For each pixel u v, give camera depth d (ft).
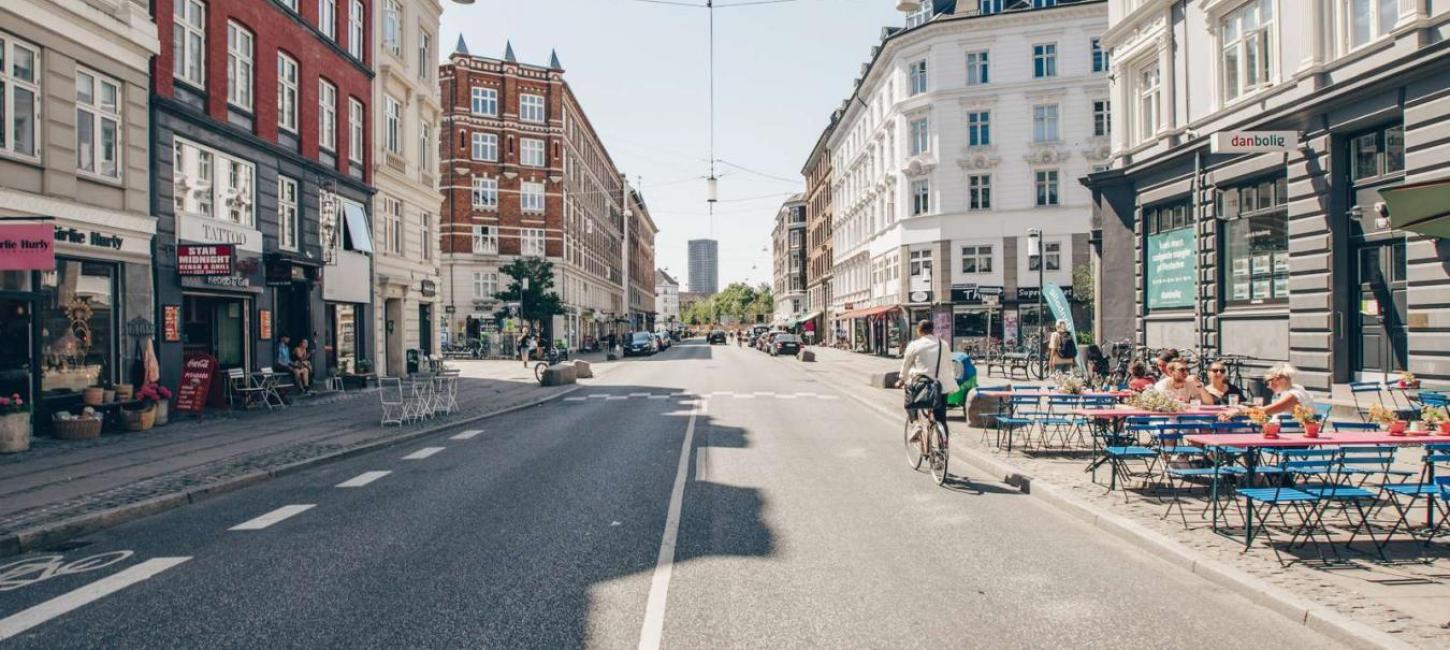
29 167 43.52
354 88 84.64
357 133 86.48
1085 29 134.51
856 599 17.72
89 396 46.78
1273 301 56.90
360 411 59.36
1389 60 44.68
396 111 98.37
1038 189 136.77
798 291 322.55
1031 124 136.77
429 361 102.17
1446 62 41.24
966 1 144.97
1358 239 49.01
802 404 65.77
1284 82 53.21
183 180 56.65
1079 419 39.65
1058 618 16.55
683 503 27.84
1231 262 61.36
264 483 33.04
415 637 15.39
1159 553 21.30
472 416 56.44
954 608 17.16
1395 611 16.12
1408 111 43.91
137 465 35.47
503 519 25.53
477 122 185.88
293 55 71.97
